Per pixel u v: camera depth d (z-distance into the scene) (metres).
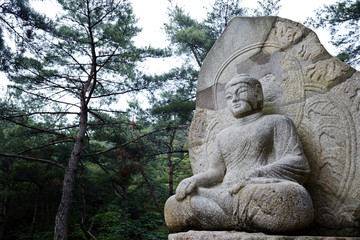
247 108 3.53
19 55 8.51
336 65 3.50
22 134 10.34
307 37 3.81
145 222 13.16
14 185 13.37
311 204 2.66
